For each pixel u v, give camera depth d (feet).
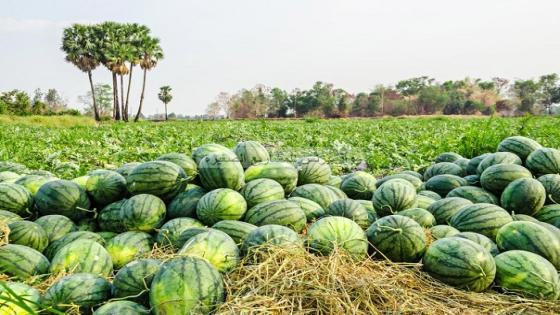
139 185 17.95
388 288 12.67
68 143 66.33
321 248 14.58
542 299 13.01
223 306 11.35
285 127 107.45
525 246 14.80
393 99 418.10
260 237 14.29
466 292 13.29
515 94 404.98
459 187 21.38
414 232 14.79
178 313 11.08
